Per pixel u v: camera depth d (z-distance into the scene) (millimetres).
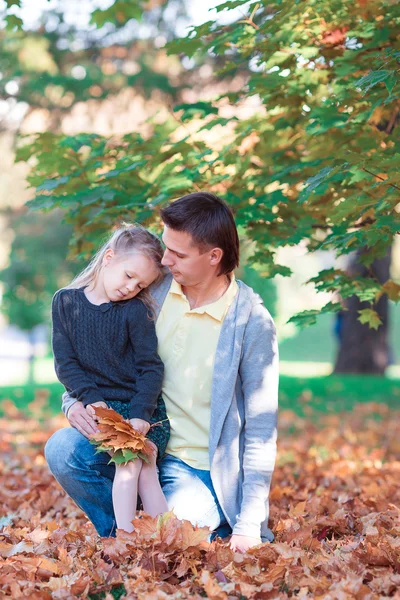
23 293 17859
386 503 4066
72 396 3184
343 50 4391
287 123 4676
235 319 3160
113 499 2945
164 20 13719
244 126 4895
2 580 2762
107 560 2959
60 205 4422
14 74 13070
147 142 4730
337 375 15047
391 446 7148
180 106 4664
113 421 2943
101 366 3127
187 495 3084
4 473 5797
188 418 3164
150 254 3174
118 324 3123
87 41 13797
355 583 2598
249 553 2877
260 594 2619
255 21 4875
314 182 3613
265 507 3113
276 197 4449
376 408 10617
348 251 4188
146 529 2850
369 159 3557
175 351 3168
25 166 16547
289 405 11055
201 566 2875
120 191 4500
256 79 4301
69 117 13453
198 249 3033
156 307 3209
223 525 3184
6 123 13555
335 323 16109
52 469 3145
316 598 2520
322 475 5645
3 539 3375
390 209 3600
